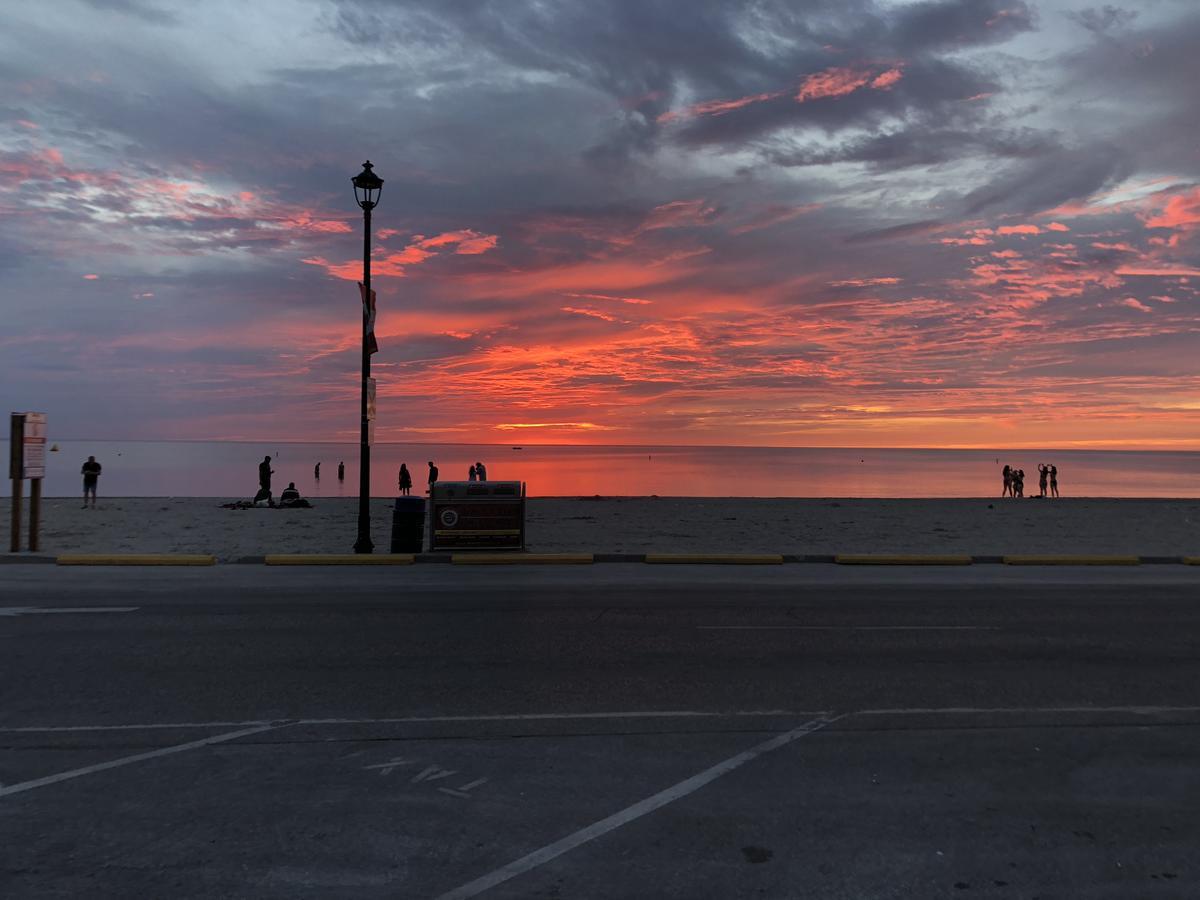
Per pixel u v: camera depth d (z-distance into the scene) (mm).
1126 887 3613
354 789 4605
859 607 10531
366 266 15570
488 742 5402
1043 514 27750
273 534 18875
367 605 10383
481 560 14656
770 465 197000
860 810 4383
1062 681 7051
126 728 5621
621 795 4551
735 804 4445
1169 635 8977
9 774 4789
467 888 3549
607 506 29750
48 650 7867
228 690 6562
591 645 8234
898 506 31812
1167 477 142375
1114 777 4895
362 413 15508
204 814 4262
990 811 4395
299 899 3445
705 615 9867
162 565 14047
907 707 6262
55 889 3500
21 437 14766
